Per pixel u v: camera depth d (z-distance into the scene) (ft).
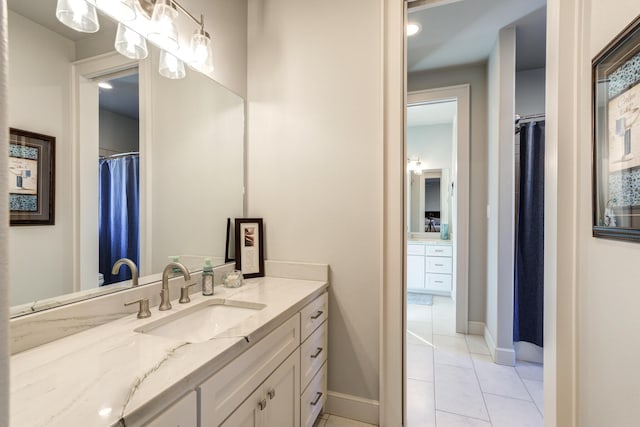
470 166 9.32
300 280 5.58
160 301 4.09
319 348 5.11
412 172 15.42
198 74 4.99
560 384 3.78
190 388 2.35
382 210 5.14
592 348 3.30
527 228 7.57
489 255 8.61
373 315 5.32
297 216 5.80
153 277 4.23
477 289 9.29
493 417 5.45
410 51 8.39
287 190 5.87
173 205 4.56
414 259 14.07
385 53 5.12
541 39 7.77
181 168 4.73
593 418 3.27
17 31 2.81
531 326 7.53
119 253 3.77
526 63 8.96
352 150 5.43
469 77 9.32
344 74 5.48
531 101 9.32
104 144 3.62
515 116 7.70
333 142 5.55
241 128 6.03
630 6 2.58
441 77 9.57
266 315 3.59
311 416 4.75
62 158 3.20
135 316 3.58
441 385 6.50
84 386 2.08
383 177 5.13
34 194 2.94
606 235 2.93
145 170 4.17
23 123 2.86
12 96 2.78
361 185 5.39
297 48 5.79
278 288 4.98
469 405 5.81
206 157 5.20
